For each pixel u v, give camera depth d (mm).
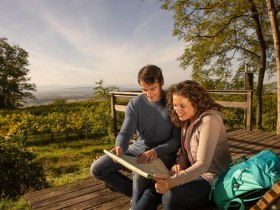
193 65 15430
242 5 12836
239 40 15008
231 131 7082
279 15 12742
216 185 2164
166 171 2455
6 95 50656
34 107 39844
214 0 13398
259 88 14398
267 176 1896
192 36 14648
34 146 16594
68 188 3621
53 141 18156
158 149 2607
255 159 2021
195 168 2055
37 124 19266
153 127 2758
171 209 2135
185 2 13617
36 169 6531
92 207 3127
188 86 2240
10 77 50625
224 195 2080
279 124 8766
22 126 18453
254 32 15094
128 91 6188
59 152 14094
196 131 2229
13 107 52812
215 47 14969
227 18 14062
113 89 12500
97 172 2814
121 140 2732
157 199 2299
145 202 2264
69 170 10328
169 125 2701
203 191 2162
